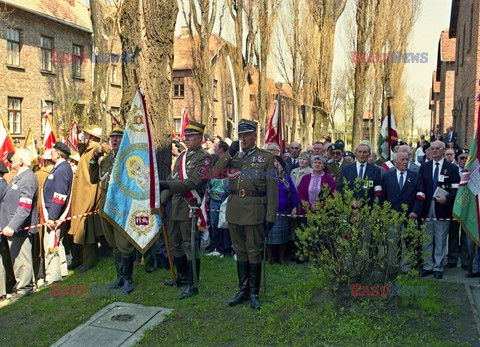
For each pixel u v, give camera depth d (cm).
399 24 2809
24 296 599
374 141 3094
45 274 650
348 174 657
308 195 706
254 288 535
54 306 554
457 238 702
